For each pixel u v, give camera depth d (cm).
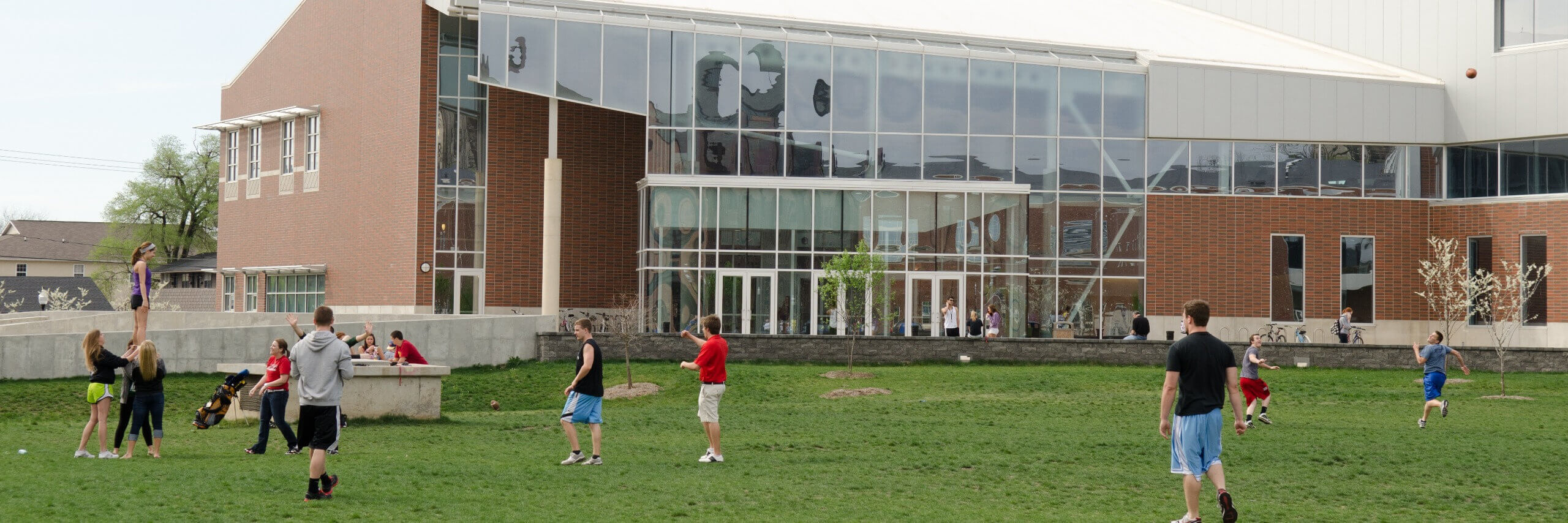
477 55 4097
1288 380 2933
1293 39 4947
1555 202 4038
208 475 1388
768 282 3862
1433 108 4312
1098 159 4116
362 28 4497
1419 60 4466
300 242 4828
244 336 2928
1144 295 4100
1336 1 4794
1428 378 2088
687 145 3900
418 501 1224
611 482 1380
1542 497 1353
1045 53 4147
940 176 4019
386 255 4294
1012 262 3966
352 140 4541
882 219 3912
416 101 4175
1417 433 1973
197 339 2875
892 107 4006
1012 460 1617
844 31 4053
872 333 3816
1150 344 3253
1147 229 4116
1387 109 4272
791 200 3894
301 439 1238
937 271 3919
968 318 3919
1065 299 4069
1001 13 4678
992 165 4053
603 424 2077
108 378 1595
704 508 1219
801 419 2152
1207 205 4159
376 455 1633
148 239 8612
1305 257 4206
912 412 2283
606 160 4347
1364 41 4678
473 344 3169
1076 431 1970
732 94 3931
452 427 2028
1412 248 4284
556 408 2617
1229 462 1622
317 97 4778
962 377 2898
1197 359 1108
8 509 1127
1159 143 4144
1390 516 1227
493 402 2602
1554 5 4128
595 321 4228
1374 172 4281
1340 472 1529
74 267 10069
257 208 5116
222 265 5353
